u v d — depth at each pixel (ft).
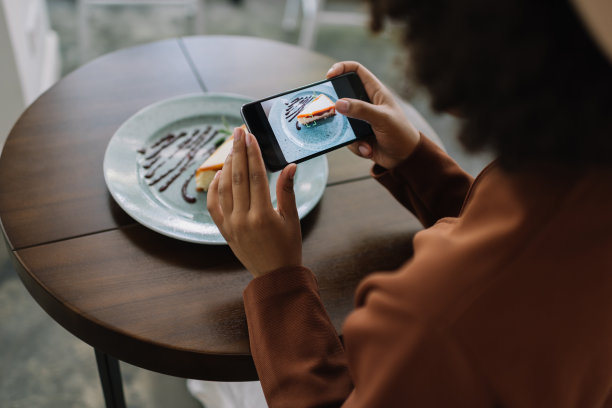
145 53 3.62
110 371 2.94
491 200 1.22
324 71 3.66
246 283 2.34
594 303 1.13
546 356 1.13
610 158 0.98
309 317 1.84
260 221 1.90
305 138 2.41
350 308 2.30
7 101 5.15
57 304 2.21
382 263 2.49
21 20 5.24
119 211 2.59
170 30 8.01
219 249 2.46
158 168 2.82
